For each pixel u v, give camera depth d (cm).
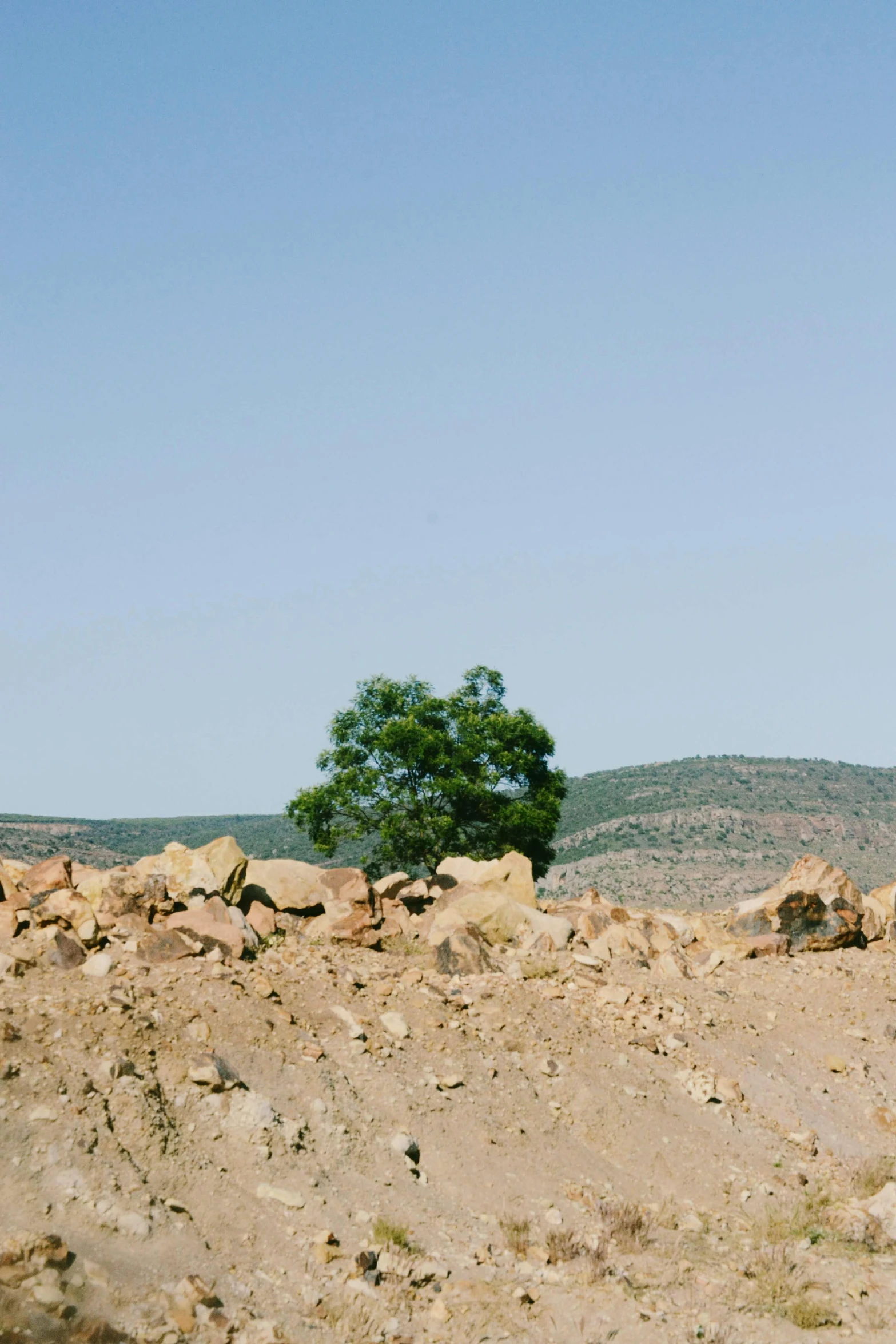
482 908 2133
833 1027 1947
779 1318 1041
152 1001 1345
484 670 4209
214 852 1936
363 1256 1012
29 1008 1222
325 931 1995
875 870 8906
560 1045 1628
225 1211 1031
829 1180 1458
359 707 4028
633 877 8662
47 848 8769
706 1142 1493
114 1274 877
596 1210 1259
